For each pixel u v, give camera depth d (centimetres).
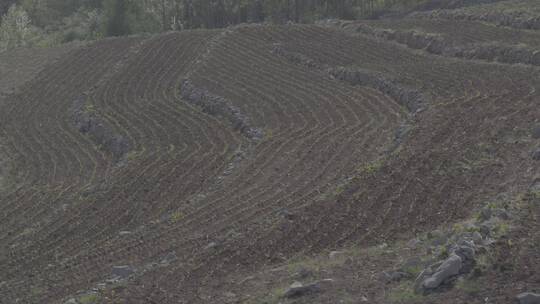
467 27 5797
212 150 3828
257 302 1669
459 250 1571
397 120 3800
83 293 2088
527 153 2627
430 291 1498
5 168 4322
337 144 3506
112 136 4409
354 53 5572
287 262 2017
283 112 4253
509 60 4659
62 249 2806
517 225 1762
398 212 2302
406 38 5778
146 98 5216
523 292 1391
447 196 2369
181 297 1817
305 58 5509
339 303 1548
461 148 2856
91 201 3338
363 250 1980
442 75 4453
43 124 5109
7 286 2389
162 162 3731
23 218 3322
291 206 2703
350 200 2477
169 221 2827
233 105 4522
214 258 2106
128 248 2544
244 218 2642
